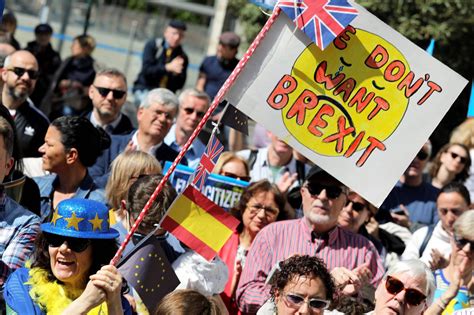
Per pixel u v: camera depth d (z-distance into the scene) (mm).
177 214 12281
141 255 12219
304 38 12875
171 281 12320
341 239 16344
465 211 16750
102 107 22250
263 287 15812
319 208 16047
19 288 12172
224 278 14602
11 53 21734
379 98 13133
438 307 14719
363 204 18094
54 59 31344
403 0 34594
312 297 12695
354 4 12852
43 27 31031
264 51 12844
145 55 33812
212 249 12305
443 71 13180
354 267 16141
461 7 34500
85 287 12234
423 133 13234
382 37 13070
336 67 12992
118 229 14445
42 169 18109
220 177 18203
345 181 13172
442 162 23172
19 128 20891
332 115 13062
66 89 28984
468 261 15734
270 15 13188
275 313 13273
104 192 17078
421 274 13789
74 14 53469
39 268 12297
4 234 13609
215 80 33219
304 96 12945
